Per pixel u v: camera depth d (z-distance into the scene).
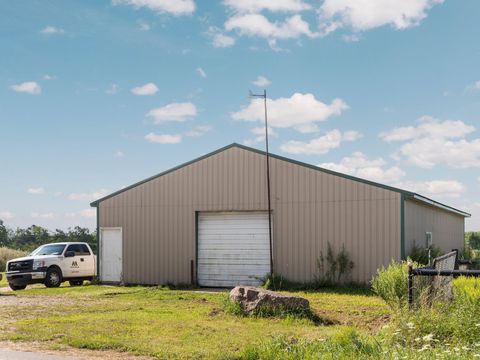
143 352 9.02
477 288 9.95
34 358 8.67
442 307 9.33
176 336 10.44
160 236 23.03
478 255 30.23
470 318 8.71
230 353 8.79
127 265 23.59
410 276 9.78
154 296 17.88
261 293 13.30
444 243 27.12
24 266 22.95
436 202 22.66
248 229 21.62
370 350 8.17
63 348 9.46
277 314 12.95
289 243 20.64
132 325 11.66
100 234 24.25
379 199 19.38
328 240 20.03
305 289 19.56
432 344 8.48
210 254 22.20
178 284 22.19
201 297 17.41
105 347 9.45
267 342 9.02
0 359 8.59
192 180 22.56
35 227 53.00
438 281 9.95
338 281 19.77
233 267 21.78
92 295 18.50
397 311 9.64
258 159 21.41
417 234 21.00
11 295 18.95
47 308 14.80
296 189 20.64
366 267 19.39
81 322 12.02
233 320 12.55
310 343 8.87
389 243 19.14
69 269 24.06
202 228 22.44
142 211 23.45
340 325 12.00
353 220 19.70
